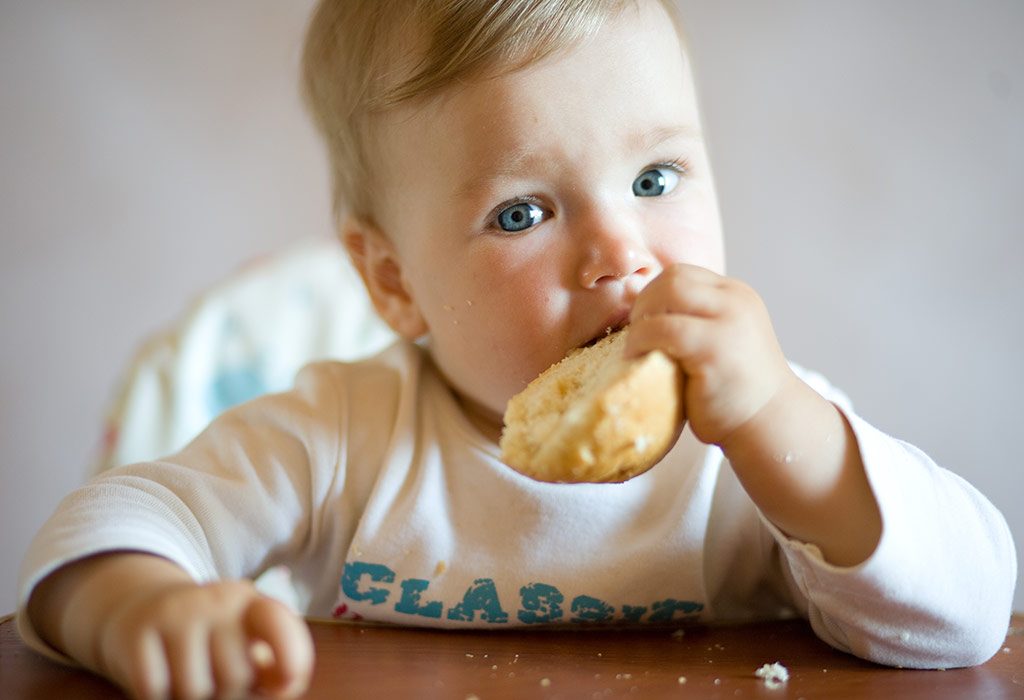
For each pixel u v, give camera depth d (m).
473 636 0.81
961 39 1.55
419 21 0.87
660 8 0.87
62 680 0.64
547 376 0.72
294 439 0.91
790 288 1.63
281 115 1.84
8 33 1.82
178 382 1.41
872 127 1.59
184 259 1.87
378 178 0.94
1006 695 0.64
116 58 1.84
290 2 1.82
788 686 0.64
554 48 0.81
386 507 0.88
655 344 0.64
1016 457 1.55
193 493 0.83
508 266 0.82
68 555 0.64
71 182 1.85
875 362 1.60
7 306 1.85
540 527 0.86
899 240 1.58
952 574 0.70
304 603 1.03
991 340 1.55
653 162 0.83
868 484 0.69
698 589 0.87
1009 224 1.54
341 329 1.50
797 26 1.62
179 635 0.52
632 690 0.62
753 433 0.67
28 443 1.87
